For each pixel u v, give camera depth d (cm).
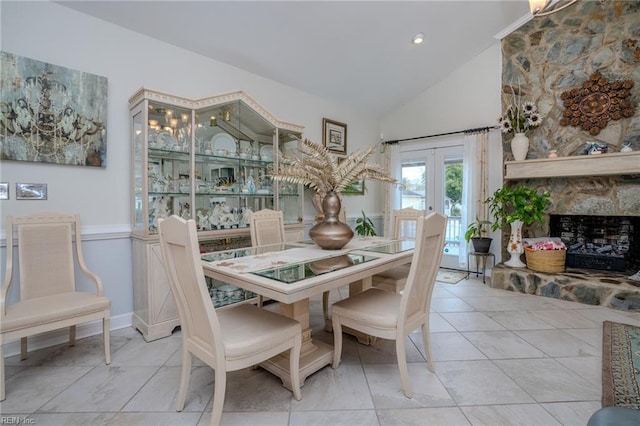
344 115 489
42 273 211
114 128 256
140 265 251
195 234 130
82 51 238
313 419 151
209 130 296
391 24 332
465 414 154
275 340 152
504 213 394
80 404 162
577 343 230
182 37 283
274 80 383
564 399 165
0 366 165
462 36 391
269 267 178
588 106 359
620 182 345
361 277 179
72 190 237
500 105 425
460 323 271
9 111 207
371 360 209
